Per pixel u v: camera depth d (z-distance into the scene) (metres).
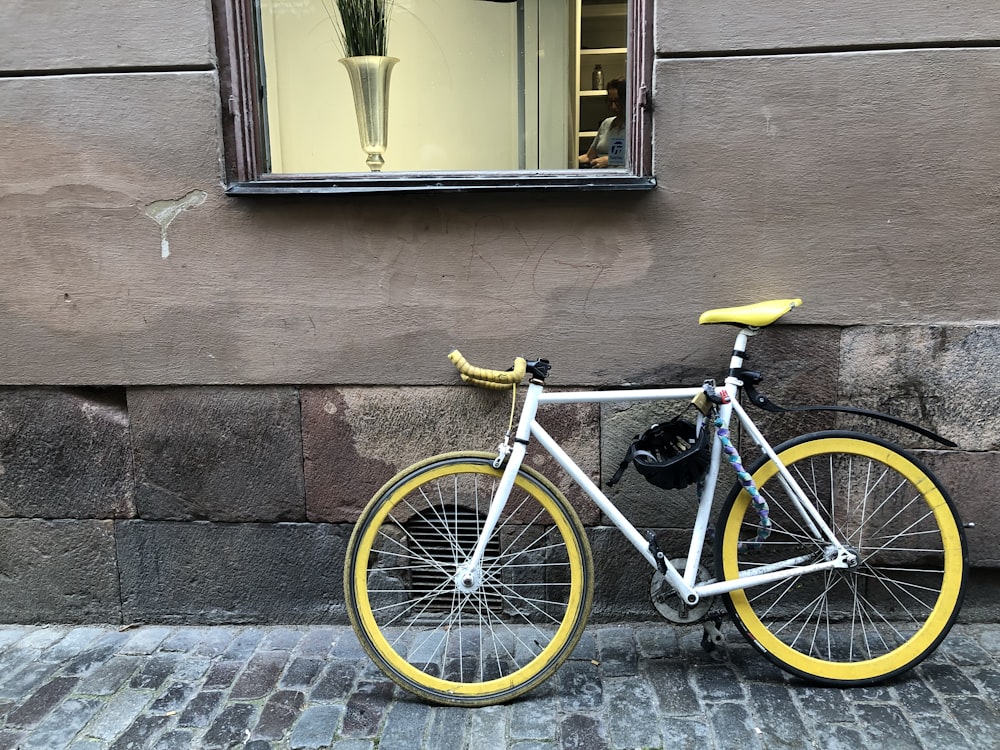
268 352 2.80
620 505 2.83
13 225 2.77
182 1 2.61
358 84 3.14
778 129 2.56
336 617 2.96
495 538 2.91
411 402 2.81
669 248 2.66
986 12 2.45
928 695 2.38
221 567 2.96
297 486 2.88
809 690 2.43
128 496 2.93
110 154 2.71
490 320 2.74
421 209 2.69
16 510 2.96
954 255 2.59
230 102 2.68
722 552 2.47
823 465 2.77
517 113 3.18
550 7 3.10
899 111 2.52
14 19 2.64
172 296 2.79
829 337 2.69
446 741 2.22
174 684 2.55
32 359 2.85
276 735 2.26
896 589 2.83
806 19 2.50
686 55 2.55
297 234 2.73
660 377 2.74
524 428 2.39
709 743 2.18
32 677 2.60
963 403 2.68
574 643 2.44
